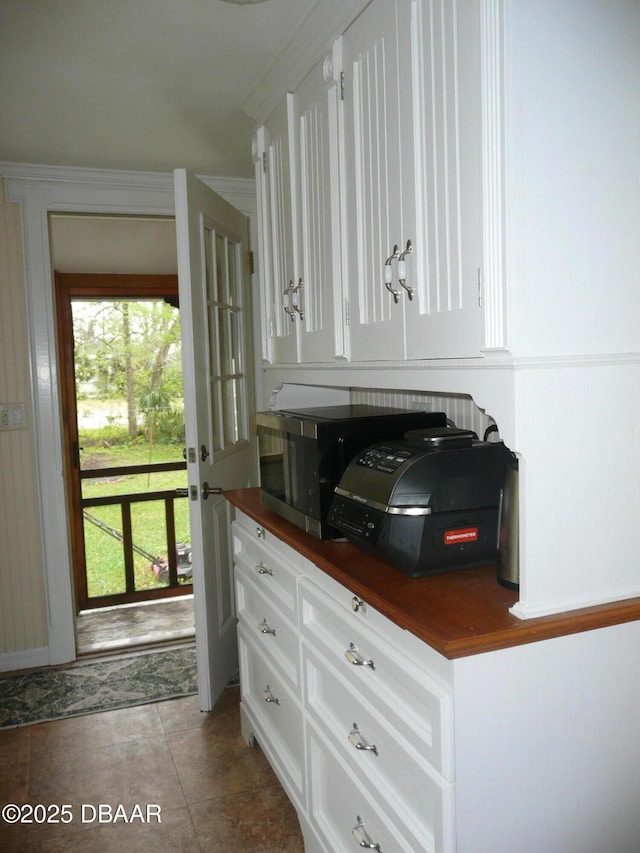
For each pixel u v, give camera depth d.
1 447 2.90
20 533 2.95
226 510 2.72
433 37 1.23
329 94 1.67
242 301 2.98
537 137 1.09
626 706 1.23
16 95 2.10
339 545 1.62
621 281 1.18
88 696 2.72
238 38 1.77
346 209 1.64
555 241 1.11
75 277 3.71
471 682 1.10
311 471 1.68
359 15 1.51
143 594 3.88
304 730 1.70
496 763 1.13
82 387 3.88
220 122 2.36
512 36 1.06
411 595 1.27
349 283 1.65
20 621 2.98
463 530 1.37
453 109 1.18
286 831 1.91
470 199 1.15
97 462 3.91
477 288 1.15
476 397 1.20
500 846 1.16
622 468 1.21
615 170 1.16
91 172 2.88
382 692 1.31
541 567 1.16
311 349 1.91
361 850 1.45
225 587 2.72
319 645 1.58
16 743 2.39
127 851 1.84
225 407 2.80
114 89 2.07
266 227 2.25
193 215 2.36
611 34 1.14
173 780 2.15
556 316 1.12
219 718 2.52
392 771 1.29
